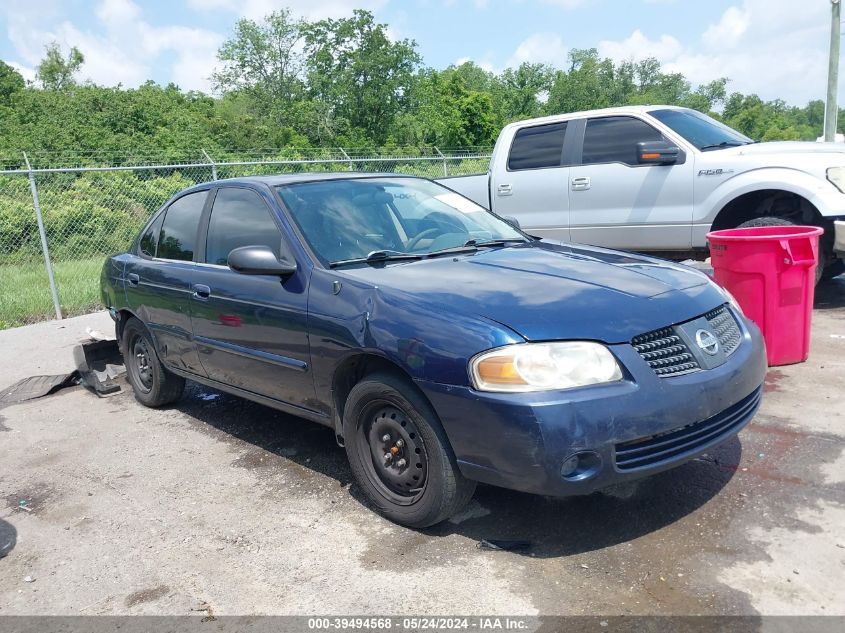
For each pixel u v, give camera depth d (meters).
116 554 3.34
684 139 7.11
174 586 3.03
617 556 2.96
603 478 2.79
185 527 3.55
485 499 3.55
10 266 11.90
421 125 47.34
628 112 7.45
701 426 3.03
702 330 3.13
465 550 3.11
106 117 32.59
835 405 4.38
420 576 2.94
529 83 69.50
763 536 3.02
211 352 4.44
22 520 3.77
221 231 4.50
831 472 3.54
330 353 3.50
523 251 4.06
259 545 3.31
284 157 32.09
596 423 2.74
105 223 13.05
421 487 3.22
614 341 2.88
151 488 4.04
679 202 7.06
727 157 6.79
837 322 6.39
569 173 7.70
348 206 4.24
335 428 3.67
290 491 3.86
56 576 3.20
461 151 38.59
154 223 5.37
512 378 2.79
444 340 2.97
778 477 3.53
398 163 21.58
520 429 2.75
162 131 31.50
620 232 7.46
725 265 5.21
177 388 5.38
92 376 6.02
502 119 62.12
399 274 3.56
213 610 2.83
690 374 2.99
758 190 6.65
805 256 5.04
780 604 2.58
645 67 76.81
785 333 5.12
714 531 3.09
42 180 13.47
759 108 79.81
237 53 51.12
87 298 10.04
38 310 9.59
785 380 4.91
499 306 3.04
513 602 2.71
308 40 47.09
